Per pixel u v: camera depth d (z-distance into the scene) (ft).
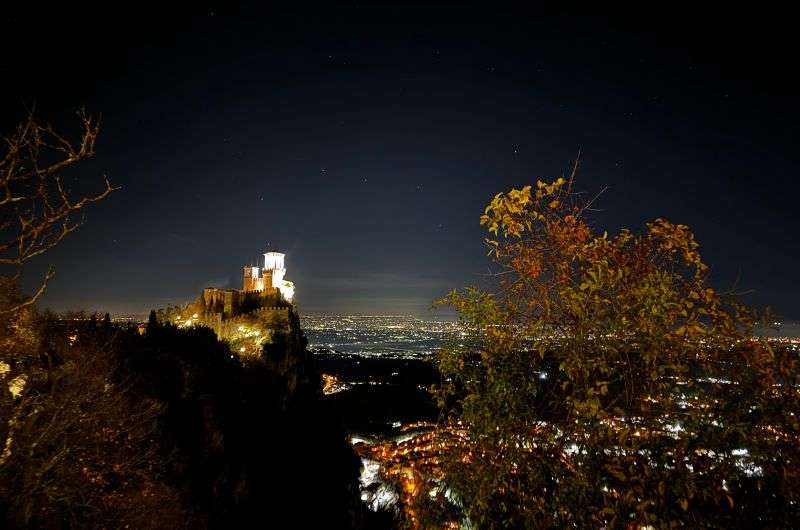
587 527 21.07
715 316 21.17
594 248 23.66
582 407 20.75
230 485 86.79
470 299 25.54
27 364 50.52
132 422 65.77
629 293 22.35
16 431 42.22
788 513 19.11
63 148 23.40
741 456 20.11
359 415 276.21
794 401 19.63
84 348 73.10
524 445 23.71
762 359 20.38
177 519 62.90
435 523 26.50
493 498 24.27
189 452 81.51
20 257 23.84
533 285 24.39
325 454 143.13
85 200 24.82
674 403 20.70
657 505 20.13
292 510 107.76
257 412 119.96
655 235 23.21
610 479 21.20
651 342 20.81
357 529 128.16
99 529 50.14
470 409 24.66
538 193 23.97
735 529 19.22
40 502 44.27
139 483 60.75
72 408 48.65
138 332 106.42
